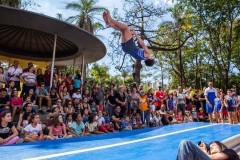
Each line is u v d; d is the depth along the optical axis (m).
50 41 11.72
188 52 24.25
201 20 19.59
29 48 12.83
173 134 5.85
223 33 22.88
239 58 22.70
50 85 9.58
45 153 3.54
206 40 23.00
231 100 10.07
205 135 5.63
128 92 11.08
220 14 19.02
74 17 22.58
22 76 8.49
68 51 12.79
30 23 8.61
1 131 5.28
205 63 29.50
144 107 10.12
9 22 8.53
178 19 19.22
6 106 6.59
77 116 7.30
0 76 8.01
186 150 2.65
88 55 12.59
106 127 8.61
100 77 27.59
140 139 5.03
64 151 3.70
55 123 6.42
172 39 19.97
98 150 3.81
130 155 3.46
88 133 7.60
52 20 8.30
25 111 7.00
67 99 9.19
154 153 3.61
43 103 8.55
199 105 13.34
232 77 27.88
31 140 5.75
